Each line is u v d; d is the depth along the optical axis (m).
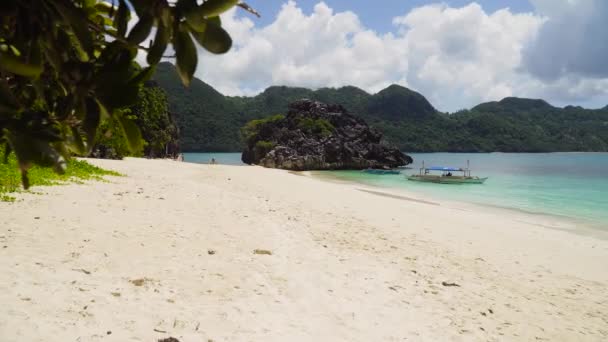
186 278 6.56
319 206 18.02
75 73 1.00
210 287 6.33
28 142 0.91
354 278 7.83
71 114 1.04
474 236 14.22
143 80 1.00
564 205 27.06
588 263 11.74
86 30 0.98
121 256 7.16
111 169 25.66
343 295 6.85
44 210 9.75
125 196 13.64
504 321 6.75
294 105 94.25
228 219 11.77
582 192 35.84
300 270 7.82
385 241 11.77
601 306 8.16
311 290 6.87
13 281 5.21
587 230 18.08
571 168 80.88
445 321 6.36
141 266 6.81
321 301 6.47
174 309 5.32
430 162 118.12
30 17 0.96
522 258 11.66
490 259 11.11
